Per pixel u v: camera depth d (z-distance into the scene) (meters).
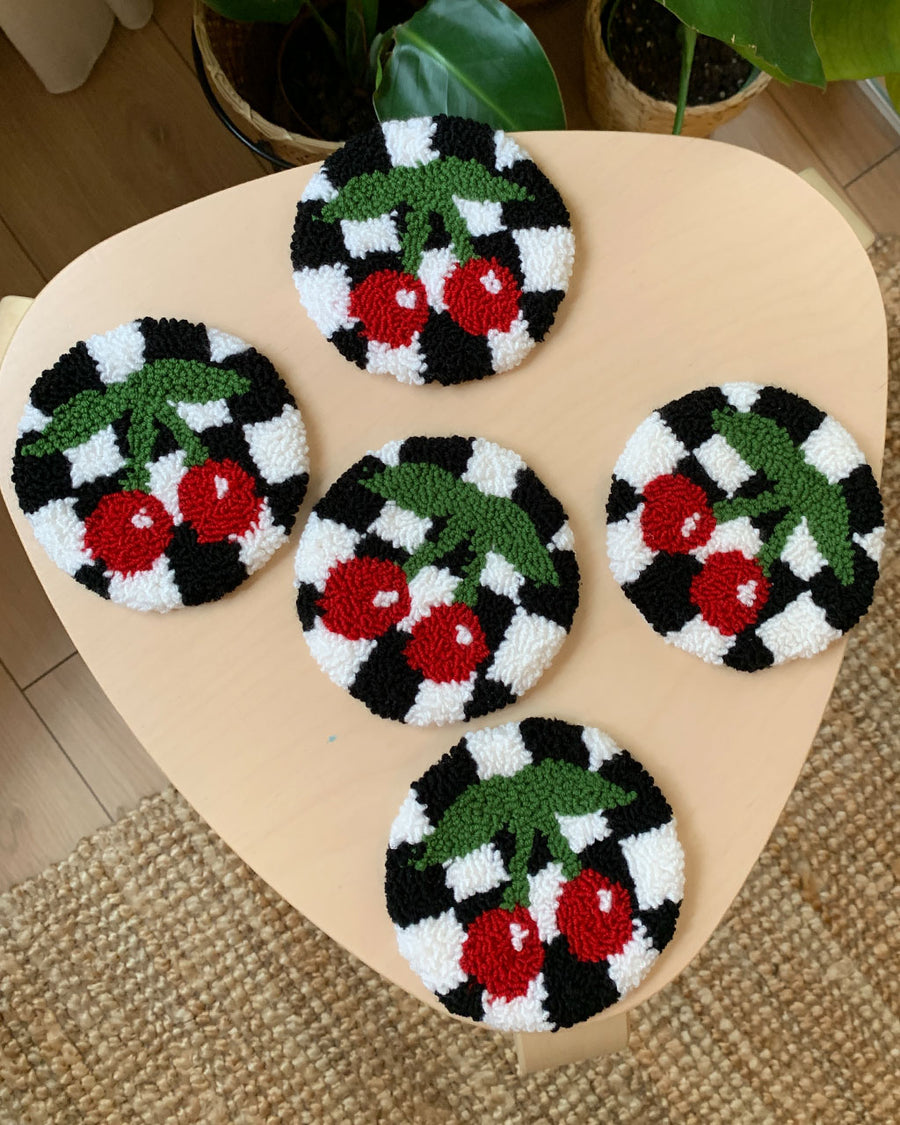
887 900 0.66
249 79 0.60
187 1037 0.64
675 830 0.41
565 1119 0.64
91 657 0.42
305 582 0.41
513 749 0.41
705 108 0.59
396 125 0.43
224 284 0.43
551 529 0.42
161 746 0.41
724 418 0.42
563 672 0.42
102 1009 0.64
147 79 0.68
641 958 0.40
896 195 0.71
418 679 0.41
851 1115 0.64
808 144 0.71
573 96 0.70
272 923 0.65
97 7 0.65
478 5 0.45
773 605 0.42
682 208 0.44
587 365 0.43
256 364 0.42
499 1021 0.40
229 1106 0.63
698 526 0.42
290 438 0.42
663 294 0.44
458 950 0.40
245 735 0.41
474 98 0.46
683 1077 0.64
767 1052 0.65
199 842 0.65
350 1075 0.64
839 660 0.43
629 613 0.43
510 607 0.41
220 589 0.41
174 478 0.41
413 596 0.41
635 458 0.42
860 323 0.44
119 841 0.65
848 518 0.42
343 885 0.41
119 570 0.41
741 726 0.42
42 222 0.67
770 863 0.66
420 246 0.42
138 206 0.68
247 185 0.43
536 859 0.41
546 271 0.42
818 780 0.67
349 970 0.65
